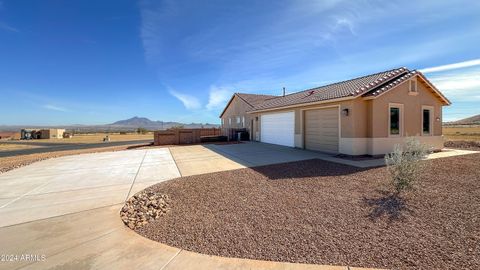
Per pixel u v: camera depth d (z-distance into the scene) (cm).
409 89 1202
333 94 1230
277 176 730
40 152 1877
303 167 862
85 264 290
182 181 702
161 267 283
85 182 723
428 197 500
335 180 664
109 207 502
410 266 274
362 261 286
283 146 1642
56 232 383
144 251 321
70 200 552
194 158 1190
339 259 292
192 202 516
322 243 330
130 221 425
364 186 596
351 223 390
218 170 864
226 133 2645
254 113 2191
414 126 1224
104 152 1582
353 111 1088
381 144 1111
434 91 1279
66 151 1850
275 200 511
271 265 282
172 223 412
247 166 920
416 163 563
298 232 364
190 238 355
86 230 390
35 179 775
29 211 481
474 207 443
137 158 1239
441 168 779
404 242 327
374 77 1278
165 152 1488
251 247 325
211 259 298
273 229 377
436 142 1306
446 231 355
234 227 388
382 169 799
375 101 1095
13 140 4488
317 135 1342
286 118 1634
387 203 473
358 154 1095
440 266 272
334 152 1216
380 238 340
